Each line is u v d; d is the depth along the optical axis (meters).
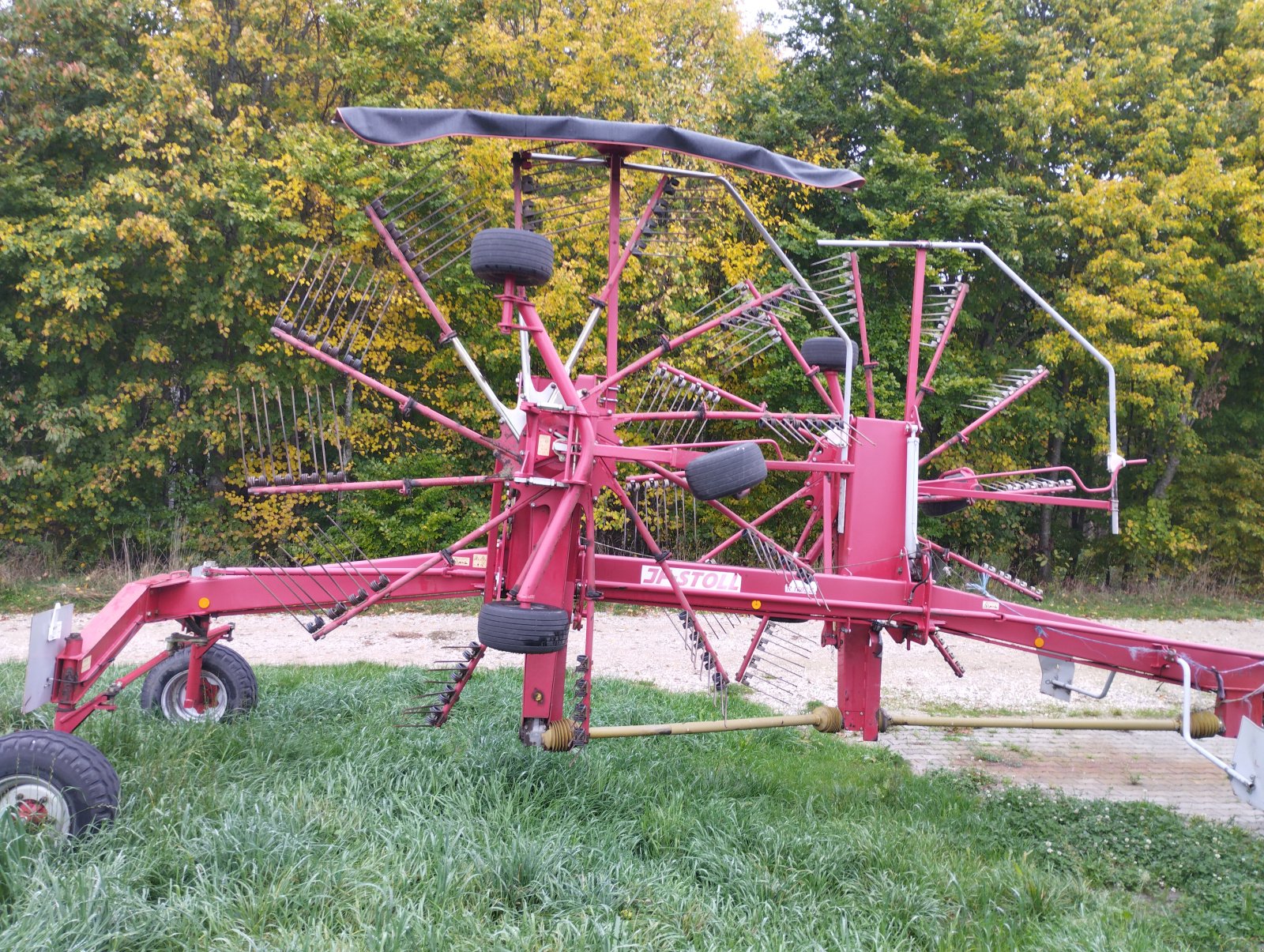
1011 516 18.00
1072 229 17.33
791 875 4.63
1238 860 5.41
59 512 15.82
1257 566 19.78
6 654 10.88
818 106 17.88
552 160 5.75
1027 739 8.45
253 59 16.48
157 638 11.48
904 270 16.77
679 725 5.88
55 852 4.13
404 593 6.07
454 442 16.66
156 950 3.46
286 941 3.48
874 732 6.45
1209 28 19.47
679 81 15.82
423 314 15.50
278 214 14.87
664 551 5.89
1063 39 19.03
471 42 15.45
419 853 4.29
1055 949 4.09
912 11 17.59
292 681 8.41
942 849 5.19
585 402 5.58
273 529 15.74
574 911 3.97
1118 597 17.83
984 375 17.14
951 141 16.95
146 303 16.08
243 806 4.60
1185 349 16.83
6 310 15.10
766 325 7.97
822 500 6.89
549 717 5.54
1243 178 17.12
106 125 14.29
